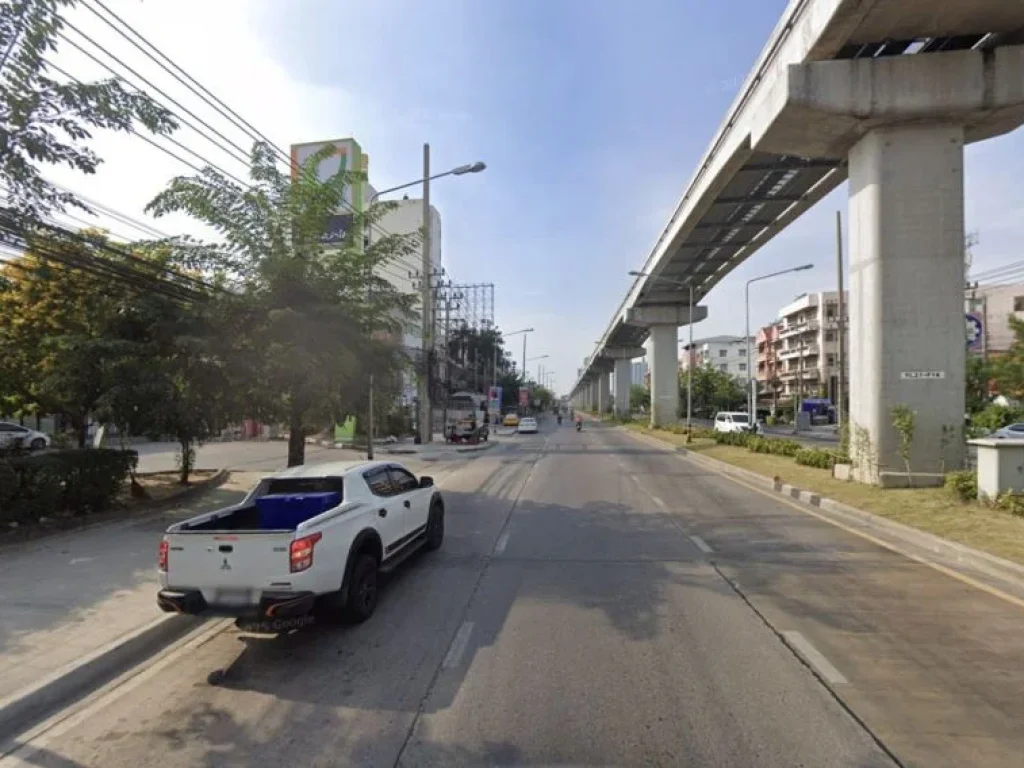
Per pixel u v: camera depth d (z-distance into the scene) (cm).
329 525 571
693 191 2931
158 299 1216
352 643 559
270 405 1314
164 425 1246
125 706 452
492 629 587
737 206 2948
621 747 375
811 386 8831
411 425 4847
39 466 999
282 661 524
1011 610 620
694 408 8506
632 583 736
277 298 1220
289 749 385
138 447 3559
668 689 452
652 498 1438
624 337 7775
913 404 1424
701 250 3812
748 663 496
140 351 1166
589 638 558
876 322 1452
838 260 2936
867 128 1473
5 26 457
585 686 459
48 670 485
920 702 427
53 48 486
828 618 602
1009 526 930
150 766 371
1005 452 1080
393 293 1382
